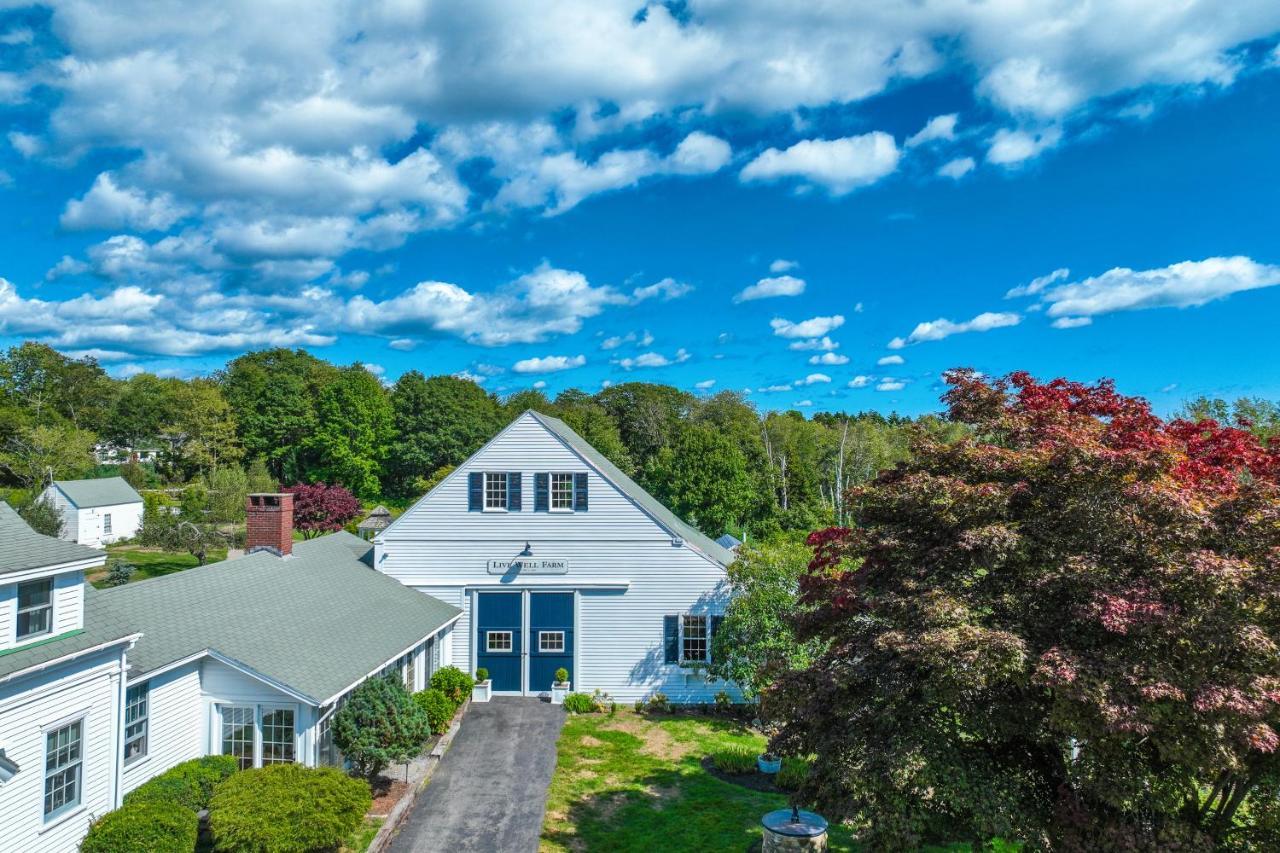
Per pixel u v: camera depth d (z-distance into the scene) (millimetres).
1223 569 10148
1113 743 11172
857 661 12656
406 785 18328
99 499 61594
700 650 26062
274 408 87062
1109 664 10344
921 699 12172
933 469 13578
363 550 29250
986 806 11078
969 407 14680
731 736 22875
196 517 53219
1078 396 15023
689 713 25125
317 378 100250
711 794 18547
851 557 13875
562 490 26547
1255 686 10016
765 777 19672
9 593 12891
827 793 12312
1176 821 11430
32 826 12961
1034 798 11992
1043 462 12148
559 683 25703
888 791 11398
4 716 12570
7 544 13391
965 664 10367
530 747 21594
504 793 18422
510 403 108688
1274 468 13203
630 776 19656
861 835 12453
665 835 16391
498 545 26422
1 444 74500
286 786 14539
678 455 62531
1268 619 10906
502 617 26406
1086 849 11281
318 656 18156
